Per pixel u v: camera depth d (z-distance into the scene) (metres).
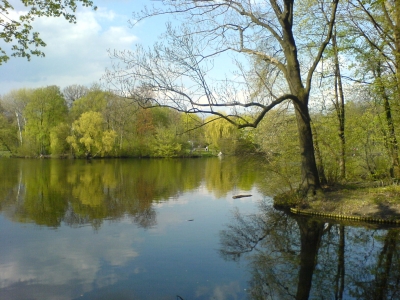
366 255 9.26
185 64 10.57
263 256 9.24
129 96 10.41
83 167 36.88
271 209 15.18
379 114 14.79
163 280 7.65
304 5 16.27
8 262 8.74
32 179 26.08
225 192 20.31
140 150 52.06
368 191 14.73
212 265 8.58
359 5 14.33
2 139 50.75
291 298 6.78
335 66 16.80
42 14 9.71
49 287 7.30
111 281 7.59
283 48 14.23
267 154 16.58
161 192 20.30
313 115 17.50
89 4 9.95
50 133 49.22
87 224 12.62
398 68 13.67
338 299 6.71
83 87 58.12
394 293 6.98
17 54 9.70
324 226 12.32
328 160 17.27
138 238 10.84
